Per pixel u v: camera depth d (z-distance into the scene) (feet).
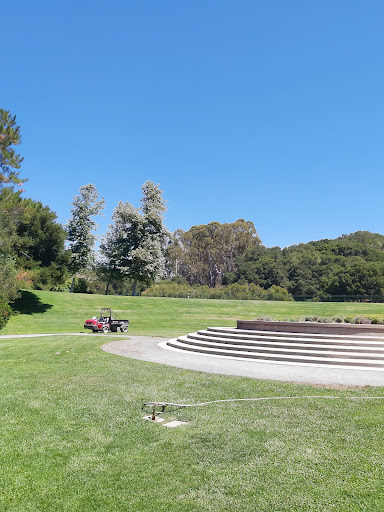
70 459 17.17
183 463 16.42
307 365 40.29
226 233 367.66
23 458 17.34
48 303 121.90
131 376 34.58
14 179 106.83
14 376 34.99
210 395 27.66
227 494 13.66
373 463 15.24
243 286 235.81
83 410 24.35
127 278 183.73
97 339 65.72
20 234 114.73
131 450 18.07
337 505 12.44
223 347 50.03
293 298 211.61
